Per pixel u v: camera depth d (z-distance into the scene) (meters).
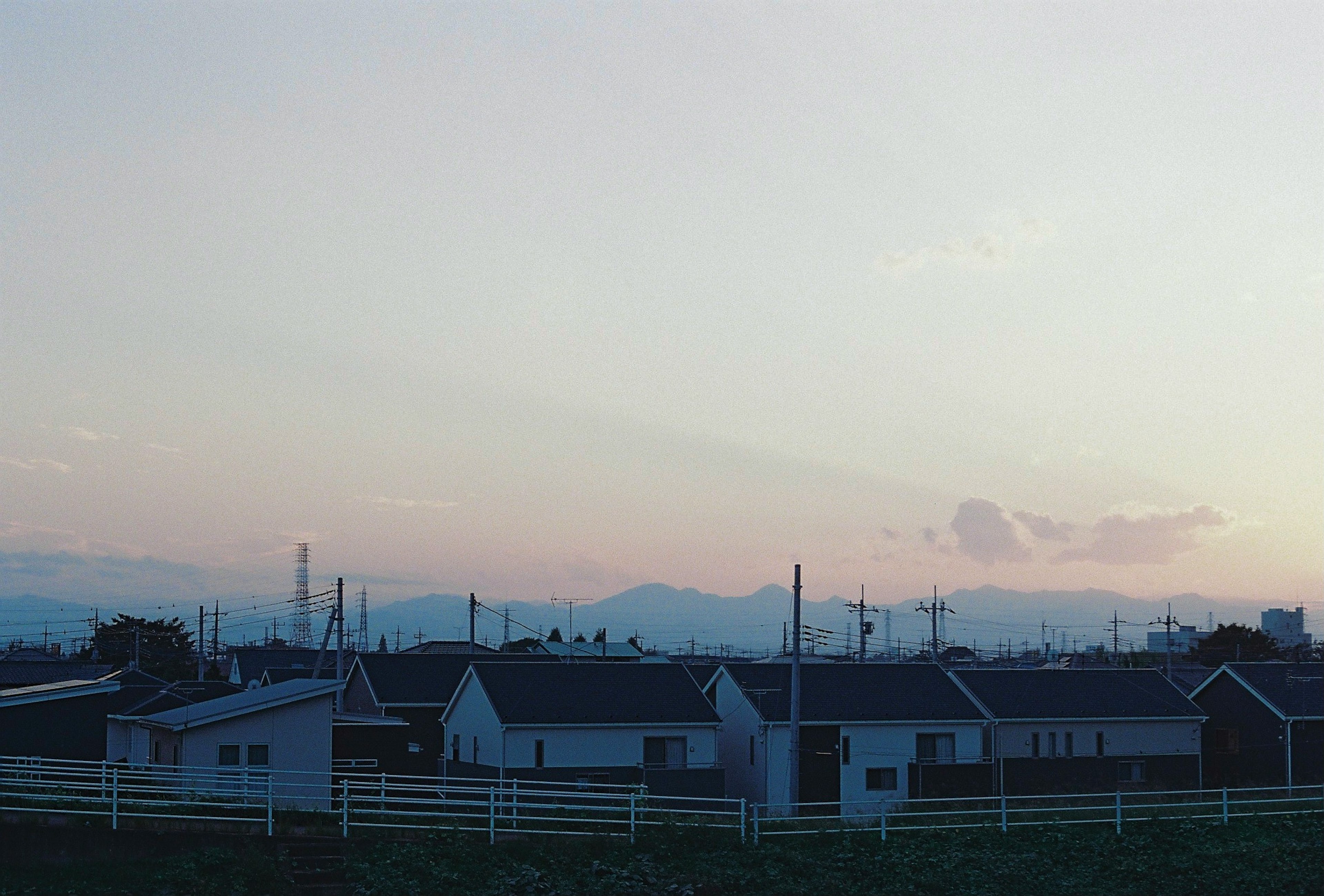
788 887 28.14
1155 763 49.00
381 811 28.94
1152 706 49.84
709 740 43.66
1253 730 50.81
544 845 29.08
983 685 49.50
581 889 26.67
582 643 92.06
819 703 46.22
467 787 40.22
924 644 98.25
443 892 25.58
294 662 76.31
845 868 30.20
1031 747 47.22
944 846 32.66
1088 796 38.34
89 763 27.98
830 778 44.72
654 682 45.69
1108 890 29.81
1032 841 33.81
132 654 88.56
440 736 49.62
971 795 45.91
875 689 48.19
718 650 139.38
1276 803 41.53
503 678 44.31
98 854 25.33
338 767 36.97
